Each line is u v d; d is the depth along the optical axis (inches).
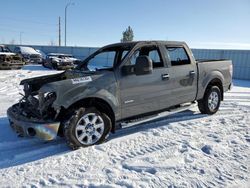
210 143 175.9
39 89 167.6
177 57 218.7
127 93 179.5
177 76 210.2
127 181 126.2
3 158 152.9
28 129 154.1
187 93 222.2
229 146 172.1
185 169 139.5
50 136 152.3
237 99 349.4
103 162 147.3
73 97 156.6
